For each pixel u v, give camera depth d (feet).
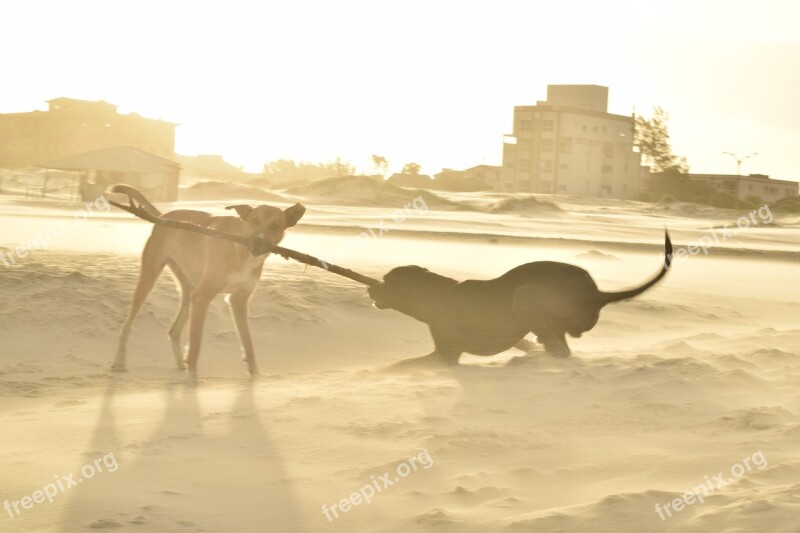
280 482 17.87
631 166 497.05
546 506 15.98
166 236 34.12
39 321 40.68
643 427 21.04
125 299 44.62
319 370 36.42
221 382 31.73
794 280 83.46
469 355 35.19
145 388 30.19
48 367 34.55
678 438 19.98
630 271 87.56
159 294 45.93
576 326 30.53
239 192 297.94
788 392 24.45
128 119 439.22
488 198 345.51
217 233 31.07
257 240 30.63
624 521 14.69
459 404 23.97
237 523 15.57
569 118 470.80
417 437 20.70
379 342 42.34
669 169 503.20
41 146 436.76
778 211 361.51
